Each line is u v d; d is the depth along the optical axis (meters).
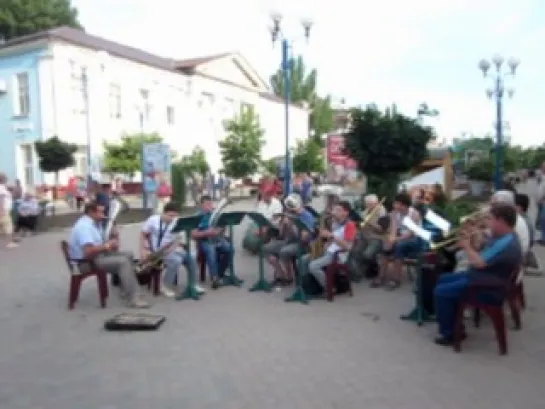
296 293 8.62
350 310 7.99
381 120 14.16
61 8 47.59
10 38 45.34
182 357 6.09
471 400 4.87
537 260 10.62
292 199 9.72
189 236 8.86
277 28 20.30
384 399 4.91
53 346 6.54
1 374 5.65
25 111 33.56
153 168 23.62
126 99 37.56
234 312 7.96
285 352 6.21
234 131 39.97
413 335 6.78
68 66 33.19
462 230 7.10
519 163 49.53
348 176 18.97
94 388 5.26
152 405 4.86
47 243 15.80
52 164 27.47
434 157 19.73
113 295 9.12
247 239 13.02
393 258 9.29
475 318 7.07
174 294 9.03
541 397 4.93
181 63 45.16
